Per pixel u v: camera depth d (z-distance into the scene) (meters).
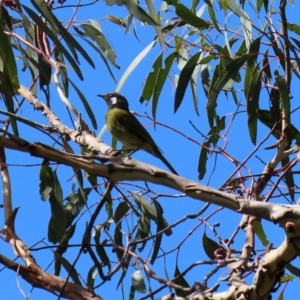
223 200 4.00
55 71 5.67
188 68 5.68
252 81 5.61
